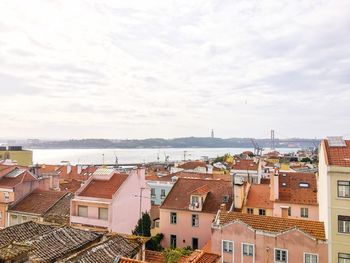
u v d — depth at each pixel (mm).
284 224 35406
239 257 35562
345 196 32281
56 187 60688
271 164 108062
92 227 44281
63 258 25422
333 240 32250
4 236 27969
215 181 52375
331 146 35844
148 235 48094
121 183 47656
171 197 50531
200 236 46406
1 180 51719
